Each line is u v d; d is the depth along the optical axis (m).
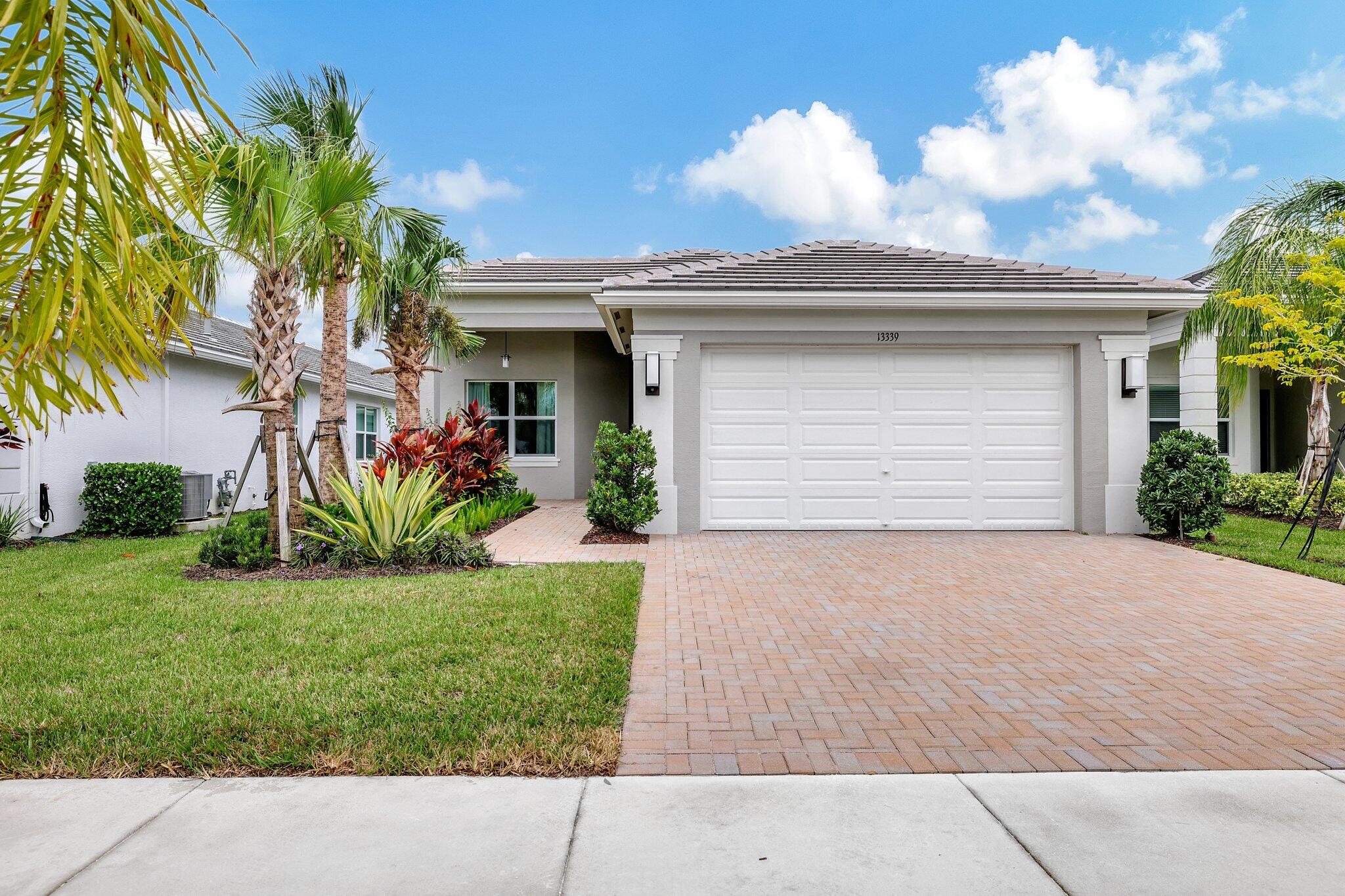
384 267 11.32
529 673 4.45
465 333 13.98
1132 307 10.16
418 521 8.02
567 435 16.25
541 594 6.45
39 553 9.22
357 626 5.49
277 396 7.74
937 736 3.69
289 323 7.79
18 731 3.63
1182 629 5.62
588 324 15.17
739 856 2.62
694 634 5.50
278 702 3.99
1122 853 2.64
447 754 3.37
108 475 10.80
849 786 3.15
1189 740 3.63
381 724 3.73
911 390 10.62
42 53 1.83
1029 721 3.87
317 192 7.45
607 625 5.51
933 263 12.00
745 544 9.59
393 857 2.61
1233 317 12.02
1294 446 16.30
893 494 10.62
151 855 2.62
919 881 2.47
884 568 7.96
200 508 12.55
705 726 3.80
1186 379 13.32
